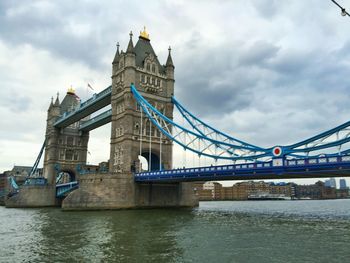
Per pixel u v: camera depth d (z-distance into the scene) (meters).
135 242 27.33
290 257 22.19
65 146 108.44
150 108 71.56
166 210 62.81
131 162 71.94
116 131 77.69
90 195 63.03
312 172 43.84
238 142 59.44
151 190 68.69
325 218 48.31
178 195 72.88
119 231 33.28
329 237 29.61
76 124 112.00
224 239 28.75
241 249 24.69
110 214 52.91
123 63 78.88
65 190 87.25
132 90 75.12
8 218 51.31
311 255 22.70
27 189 91.56
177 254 23.05
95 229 34.94
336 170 41.00
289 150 46.78
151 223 39.84
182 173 57.97
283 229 34.88
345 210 79.56
